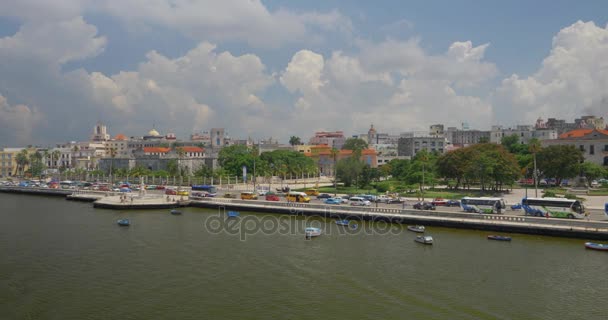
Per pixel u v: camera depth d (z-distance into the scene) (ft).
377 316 175.32
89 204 516.32
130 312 181.47
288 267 236.43
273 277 220.84
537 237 295.69
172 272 230.07
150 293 201.26
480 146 563.89
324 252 264.93
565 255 251.60
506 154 535.19
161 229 341.00
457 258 248.32
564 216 319.68
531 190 548.72
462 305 184.24
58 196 616.80
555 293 195.31
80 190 613.52
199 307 185.47
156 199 481.87
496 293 196.34
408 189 549.95
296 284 210.79
